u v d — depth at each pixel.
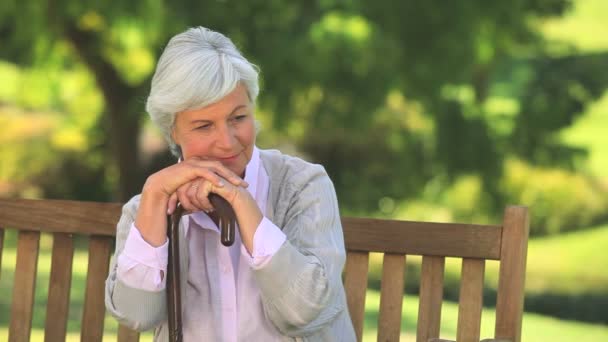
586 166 24.88
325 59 13.42
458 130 17.05
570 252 21.53
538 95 19.23
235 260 2.95
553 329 12.04
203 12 14.41
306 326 2.86
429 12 14.67
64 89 19.69
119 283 2.82
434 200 21.22
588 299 17.48
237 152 2.83
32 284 3.45
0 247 3.46
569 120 19.28
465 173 17.66
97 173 22.89
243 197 2.74
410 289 17.02
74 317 10.08
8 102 24.27
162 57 2.79
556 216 23.77
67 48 17.17
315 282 2.77
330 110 14.18
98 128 21.36
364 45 13.50
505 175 18.36
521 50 19.61
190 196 2.74
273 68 13.64
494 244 3.16
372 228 3.29
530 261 21.02
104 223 3.41
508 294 3.12
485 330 10.70
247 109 2.82
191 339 2.89
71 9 14.78
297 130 15.65
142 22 14.80
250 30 14.23
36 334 8.99
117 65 16.89
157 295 2.84
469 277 3.21
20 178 22.75
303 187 2.99
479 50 16.67
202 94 2.73
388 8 14.41
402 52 14.71
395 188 20.97
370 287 16.30
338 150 21.05
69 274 3.44
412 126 19.12
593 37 32.69
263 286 2.76
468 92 19.12
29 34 15.48
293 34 13.99
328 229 2.94
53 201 3.44
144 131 20.84
